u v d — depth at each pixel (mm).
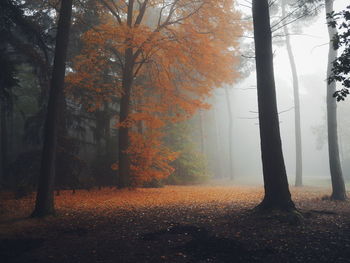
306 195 14695
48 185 8984
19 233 6980
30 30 11125
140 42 13891
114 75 21109
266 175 8984
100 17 17359
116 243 6301
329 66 14312
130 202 11727
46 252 5742
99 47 15602
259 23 9438
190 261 5301
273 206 8641
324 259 5344
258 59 9375
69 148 14914
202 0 14750
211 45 15641
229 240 6344
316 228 7297
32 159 14781
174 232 7023
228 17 14828
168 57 15031
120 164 16562
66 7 9609
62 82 9438
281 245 6086
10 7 10367
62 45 9445
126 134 16578
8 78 9906
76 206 10727
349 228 7297
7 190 15398
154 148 17484
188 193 15211
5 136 22203
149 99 17703
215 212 9273
